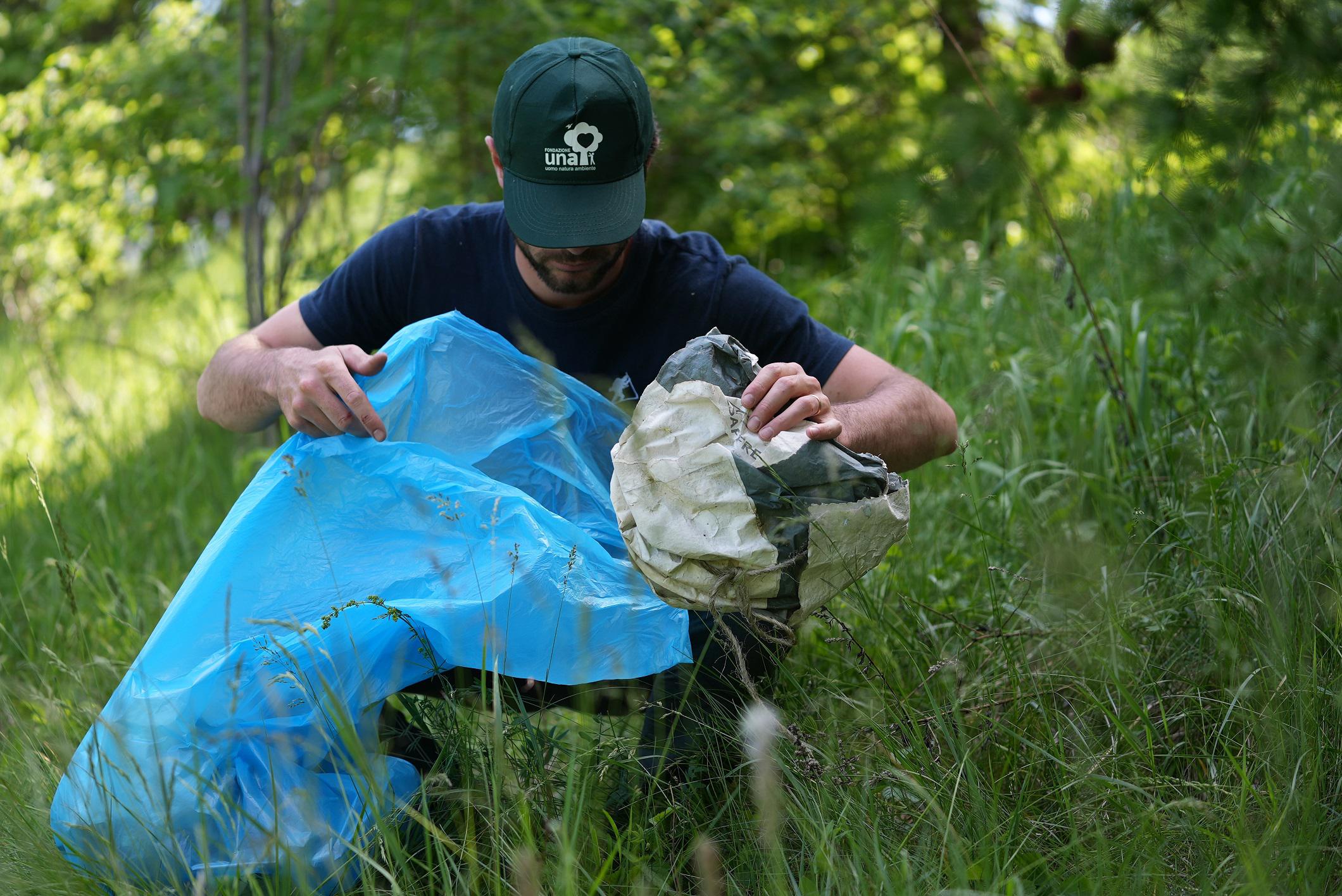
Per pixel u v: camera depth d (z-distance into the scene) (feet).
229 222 19.72
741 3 20.36
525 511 6.95
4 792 7.10
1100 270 12.67
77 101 18.13
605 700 7.43
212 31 17.84
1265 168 7.39
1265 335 7.76
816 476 6.05
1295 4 6.54
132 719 6.55
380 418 7.12
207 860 5.93
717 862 6.08
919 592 9.58
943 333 13.07
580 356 8.19
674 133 19.80
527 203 7.51
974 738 7.17
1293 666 6.97
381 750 6.69
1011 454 10.99
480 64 16.74
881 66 20.49
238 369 7.77
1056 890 6.04
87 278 20.71
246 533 6.97
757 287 8.27
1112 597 8.14
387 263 8.39
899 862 6.16
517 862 5.68
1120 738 7.26
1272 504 8.14
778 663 7.25
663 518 6.07
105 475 14.98
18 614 11.16
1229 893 5.90
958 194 6.88
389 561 6.97
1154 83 6.94
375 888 6.26
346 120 16.97
